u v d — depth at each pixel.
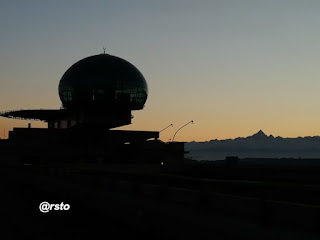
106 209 23.11
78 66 123.56
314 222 9.77
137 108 125.25
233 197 12.42
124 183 20.77
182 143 111.62
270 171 51.72
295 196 17.19
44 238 16.48
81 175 29.23
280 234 10.59
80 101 118.94
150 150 109.88
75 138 117.69
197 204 14.12
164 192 16.48
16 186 52.44
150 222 17.41
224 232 12.59
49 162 104.56
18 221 21.36
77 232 17.92
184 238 14.76
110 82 119.56
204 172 61.31
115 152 111.75
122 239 16.39
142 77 126.38
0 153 106.62
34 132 111.94
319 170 50.06
